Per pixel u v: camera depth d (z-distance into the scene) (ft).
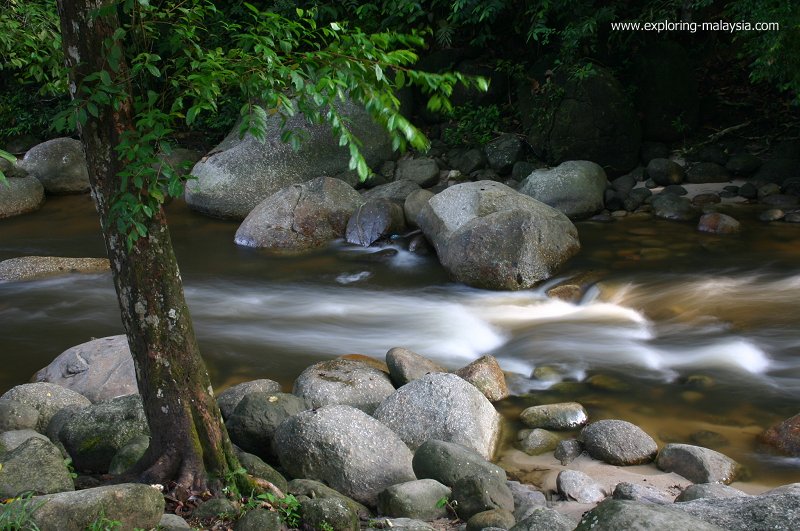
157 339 13.12
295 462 16.17
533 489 16.24
